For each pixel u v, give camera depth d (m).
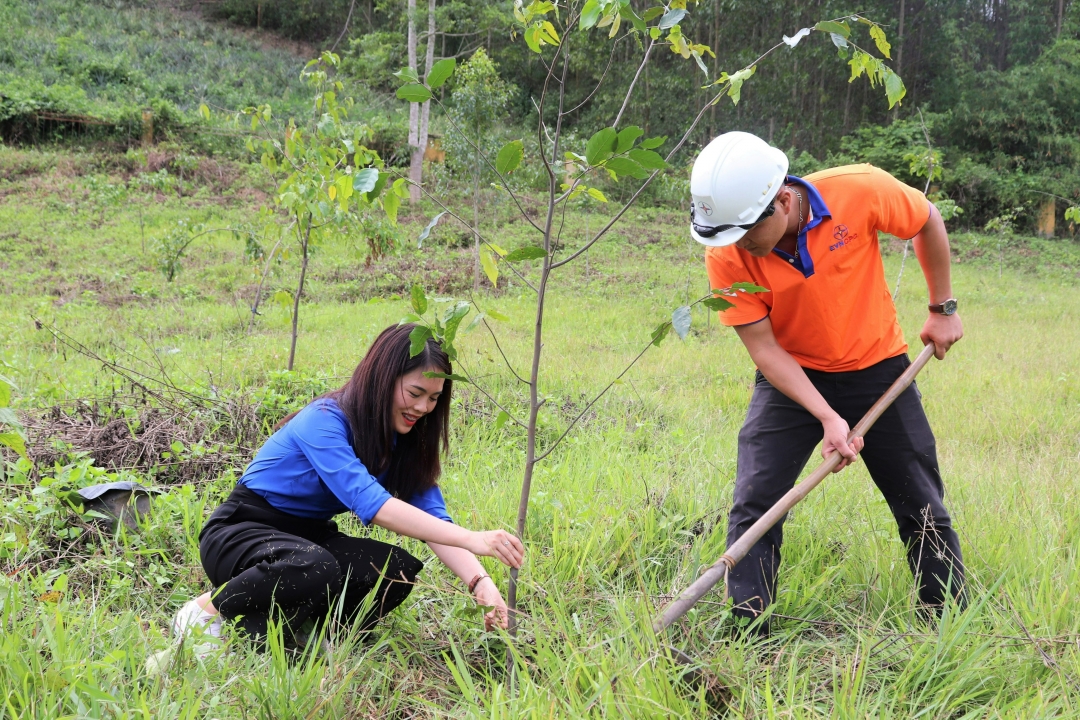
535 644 2.83
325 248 15.05
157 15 37.31
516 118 31.92
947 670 2.70
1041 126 30.53
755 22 30.53
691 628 2.81
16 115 22.45
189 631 2.64
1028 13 35.59
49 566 3.42
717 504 4.15
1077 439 6.11
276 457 2.99
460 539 2.72
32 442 4.60
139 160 19.33
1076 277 20.25
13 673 2.24
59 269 13.32
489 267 2.67
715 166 2.73
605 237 18.95
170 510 3.74
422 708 2.61
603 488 4.42
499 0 28.56
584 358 8.62
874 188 2.98
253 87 31.02
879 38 2.78
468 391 6.51
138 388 6.10
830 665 2.76
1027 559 3.38
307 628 2.89
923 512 3.13
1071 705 2.44
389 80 32.91
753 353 3.07
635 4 20.98
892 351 3.13
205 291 12.37
